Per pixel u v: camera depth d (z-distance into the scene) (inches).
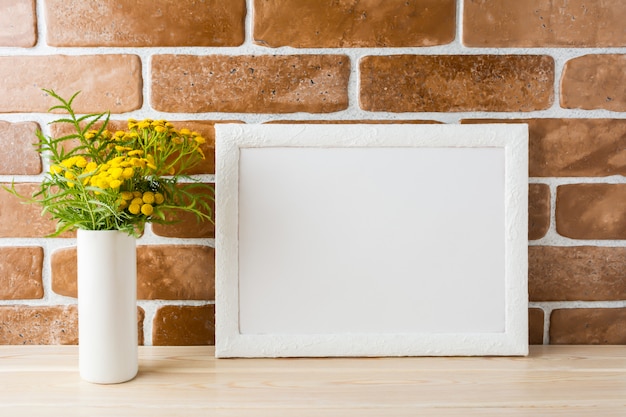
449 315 32.3
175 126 33.4
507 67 33.2
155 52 33.0
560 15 33.0
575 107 33.4
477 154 32.2
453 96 33.3
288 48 33.1
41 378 29.0
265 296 32.0
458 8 33.0
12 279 33.8
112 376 28.1
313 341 31.8
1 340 34.0
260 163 31.9
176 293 34.1
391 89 33.3
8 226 33.5
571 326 34.1
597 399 26.7
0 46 32.7
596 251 34.0
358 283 32.2
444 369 30.3
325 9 32.9
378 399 26.6
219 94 33.2
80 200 27.2
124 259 28.1
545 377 29.3
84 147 28.8
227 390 27.6
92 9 32.6
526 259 32.1
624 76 33.3
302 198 32.1
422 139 32.0
